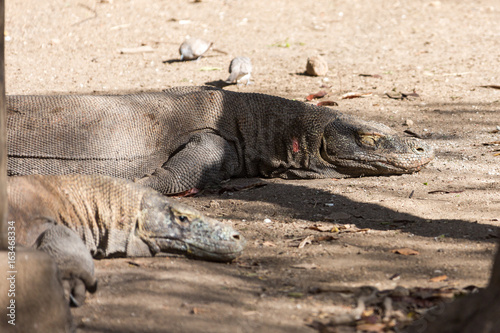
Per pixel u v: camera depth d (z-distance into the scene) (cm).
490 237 1089
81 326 782
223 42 3116
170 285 905
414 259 1007
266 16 3722
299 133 1562
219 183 1512
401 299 834
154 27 3388
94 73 2545
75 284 847
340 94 2236
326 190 1429
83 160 1423
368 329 751
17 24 3356
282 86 2336
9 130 1391
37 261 724
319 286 900
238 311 819
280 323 780
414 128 1877
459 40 3142
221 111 1552
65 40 3094
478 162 1594
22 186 967
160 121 1501
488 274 926
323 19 3675
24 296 702
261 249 1088
